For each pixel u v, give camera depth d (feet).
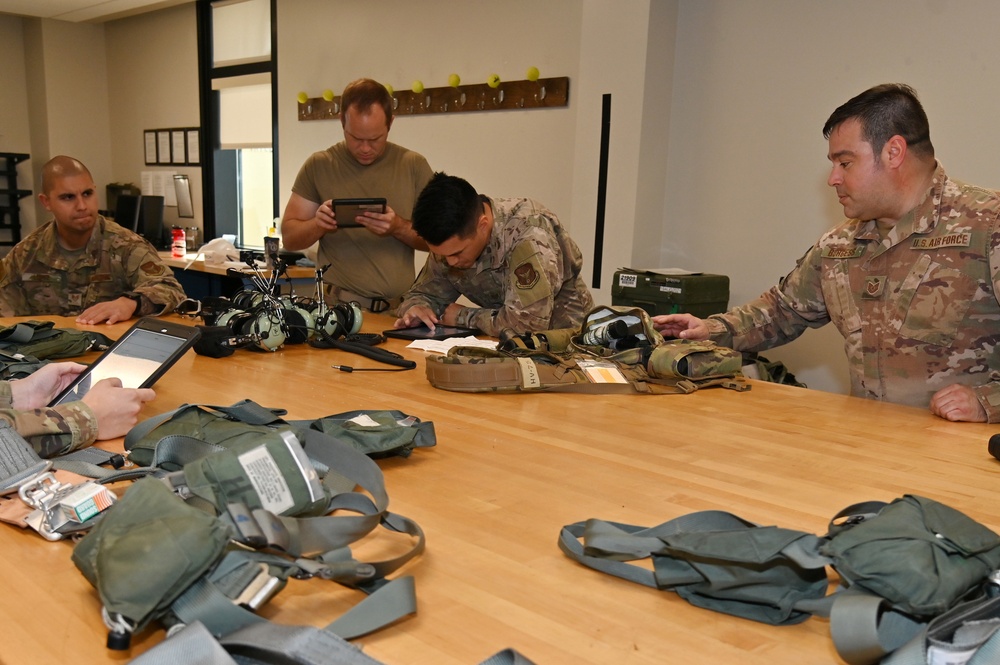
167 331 5.80
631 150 13.61
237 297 8.00
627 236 13.84
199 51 22.85
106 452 4.16
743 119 13.14
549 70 15.05
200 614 2.47
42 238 10.07
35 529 3.32
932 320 6.48
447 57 16.72
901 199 6.52
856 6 11.78
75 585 2.93
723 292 12.73
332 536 3.06
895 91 6.41
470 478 4.14
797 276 7.46
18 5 22.80
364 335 7.85
